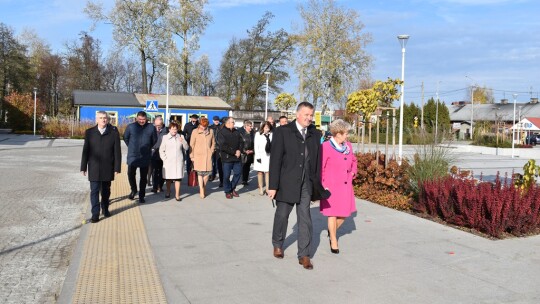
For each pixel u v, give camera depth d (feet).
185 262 19.24
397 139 119.44
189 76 162.40
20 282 17.24
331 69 145.59
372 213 30.42
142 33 155.33
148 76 185.88
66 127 129.49
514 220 25.31
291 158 19.25
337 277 17.81
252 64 181.37
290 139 19.31
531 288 17.12
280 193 19.31
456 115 289.74
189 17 154.51
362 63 147.74
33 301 15.49
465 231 26.07
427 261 20.12
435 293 16.42
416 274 18.38
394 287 16.89
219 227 25.70
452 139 37.73
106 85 226.58
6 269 18.65
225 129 35.63
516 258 20.89
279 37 180.96
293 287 16.66
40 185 40.81
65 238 23.41
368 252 21.33
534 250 22.31
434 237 24.44
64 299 15.10
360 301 15.52
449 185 29.07
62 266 19.13
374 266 19.26
